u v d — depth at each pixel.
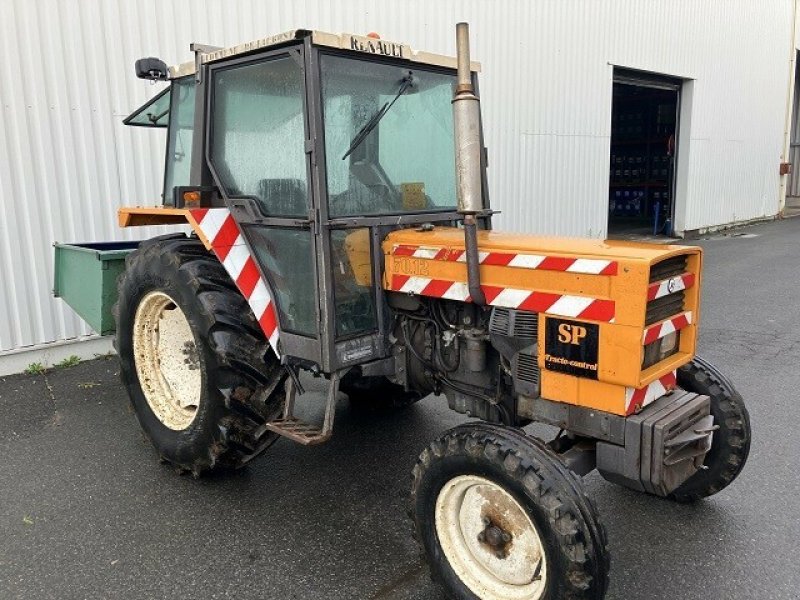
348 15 6.66
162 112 4.33
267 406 3.23
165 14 5.52
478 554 2.51
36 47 4.98
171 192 3.91
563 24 9.38
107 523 3.15
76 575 2.76
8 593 2.65
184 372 3.61
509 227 9.04
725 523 3.09
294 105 2.87
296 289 3.04
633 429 2.43
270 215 3.07
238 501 3.35
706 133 13.62
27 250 5.14
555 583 2.23
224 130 3.21
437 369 3.09
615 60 10.60
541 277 2.55
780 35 16.08
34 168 5.09
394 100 3.09
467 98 2.38
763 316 6.82
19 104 4.96
